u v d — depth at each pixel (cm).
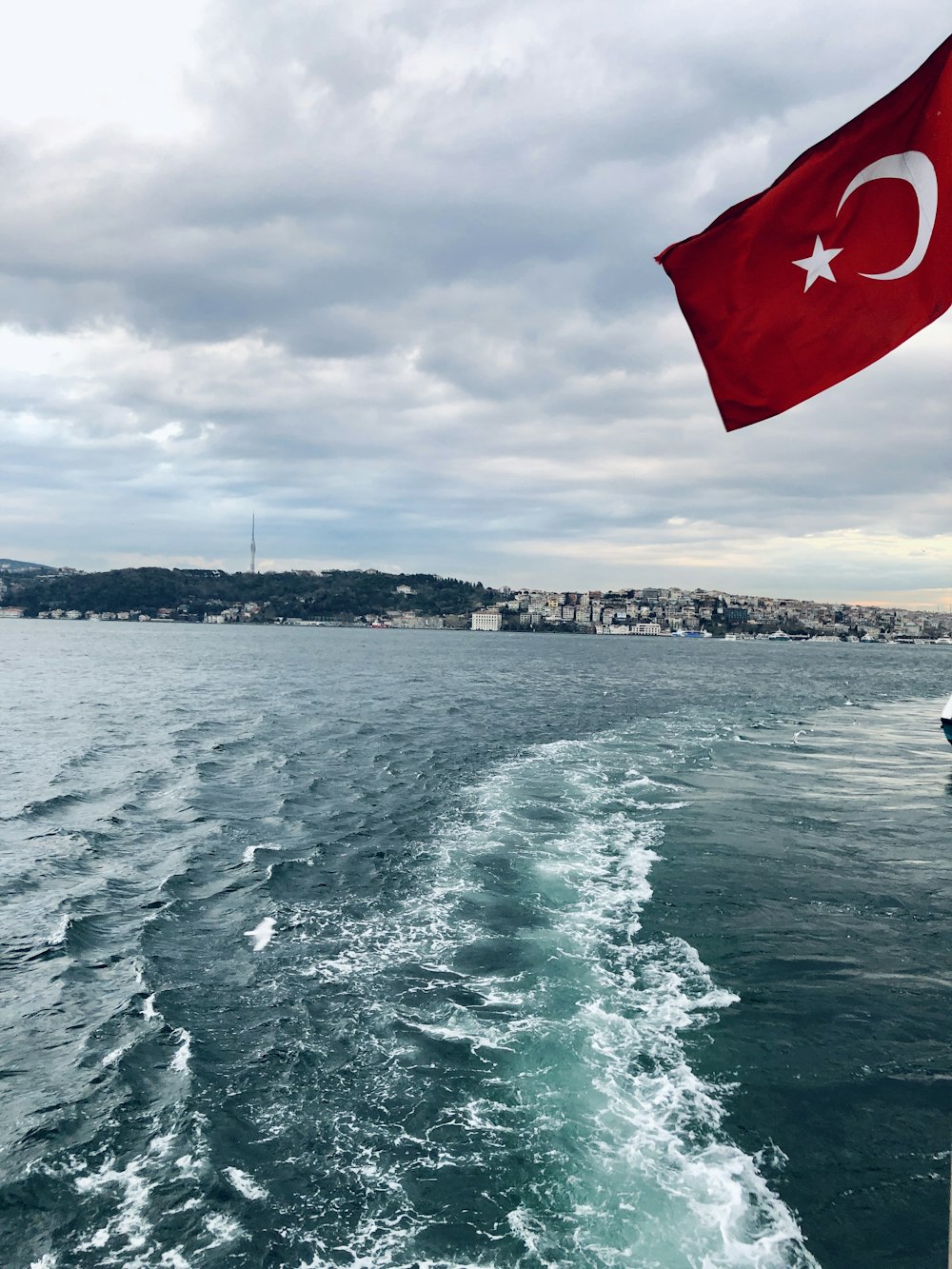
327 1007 1276
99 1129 983
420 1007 1274
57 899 1761
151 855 2086
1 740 4066
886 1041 1197
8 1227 830
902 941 1568
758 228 696
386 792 2822
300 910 1688
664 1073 1104
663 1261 788
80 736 4203
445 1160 930
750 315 712
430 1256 795
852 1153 951
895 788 3006
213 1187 886
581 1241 811
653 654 18388
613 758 3562
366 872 1938
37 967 1427
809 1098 1054
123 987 1352
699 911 1695
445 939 1538
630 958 1466
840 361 690
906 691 8306
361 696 6581
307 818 2459
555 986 1348
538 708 5738
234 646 17600
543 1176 903
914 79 627
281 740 4072
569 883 1855
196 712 5344
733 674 10806
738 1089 1070
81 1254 799
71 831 2320
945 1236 826
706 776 3166
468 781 3020
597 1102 1036
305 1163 925
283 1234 823
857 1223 841
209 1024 1229
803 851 2144
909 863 2064
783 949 1516
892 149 643
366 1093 1055
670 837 2258
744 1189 887
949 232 629
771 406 723
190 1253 800
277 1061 1129
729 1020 1249
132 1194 877
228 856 2069
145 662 11469
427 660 13088
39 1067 1117
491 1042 1173
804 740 4325
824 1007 1297
